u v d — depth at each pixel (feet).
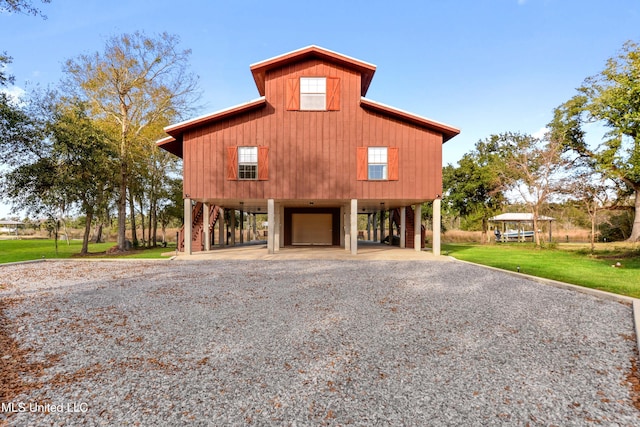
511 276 27.94
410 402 8.75
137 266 34.78
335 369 10.64
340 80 43.57
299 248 56.85
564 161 66.33
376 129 43.39
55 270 32.45
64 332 14.21
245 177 43.32
